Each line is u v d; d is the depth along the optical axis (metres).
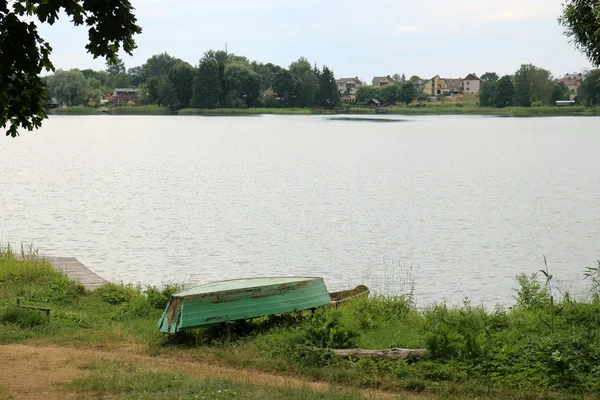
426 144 90.50
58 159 68.00
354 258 24.47
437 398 8.65
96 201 38.38
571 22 13.29
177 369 9.90
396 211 35.25
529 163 64.69
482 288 20.30
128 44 9.82
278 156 72.19
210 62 186.50
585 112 198.50
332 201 38.97
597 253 25.09
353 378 9.45
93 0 9.34
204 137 103.50
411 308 15.15
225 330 11.46
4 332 11.90
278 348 10.62
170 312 11.25
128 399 8.29
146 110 197.12
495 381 9.17
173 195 41.25
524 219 32.69
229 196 40.94
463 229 30.16
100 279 18.45
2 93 9.62
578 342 9.85
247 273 22.22
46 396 8.55
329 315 11.12
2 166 60.12
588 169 58.59
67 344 11.50
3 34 9.33
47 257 21.88
